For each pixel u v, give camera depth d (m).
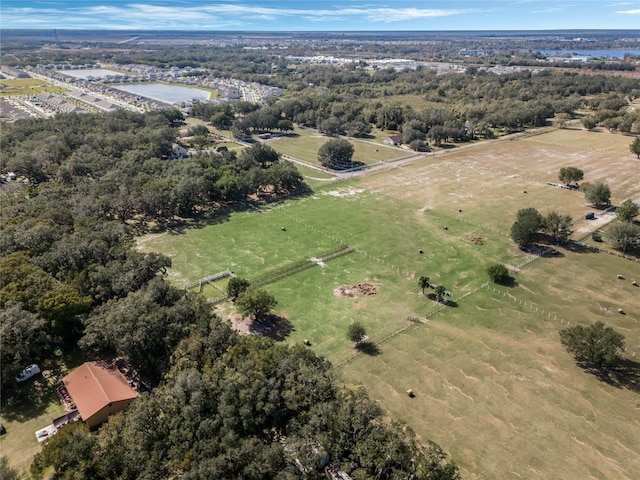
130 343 56.62
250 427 46.38
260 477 41.72
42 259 73.69
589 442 50.75
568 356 64.19
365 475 41.16
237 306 71.12
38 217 90.25
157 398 48.28
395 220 110.25
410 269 87.75
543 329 69.94
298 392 49.41
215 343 56.38
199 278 84.19
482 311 74.44
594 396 57.03
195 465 41.00
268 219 111.44
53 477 42.38
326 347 66.12
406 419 53.59
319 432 45.56
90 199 102.06
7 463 47.09
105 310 63.84
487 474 46.88
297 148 179.38
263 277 84.56
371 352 65.19
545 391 57.91
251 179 123.38
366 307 75.69
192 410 46.19
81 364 62.47
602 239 98.12
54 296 63.47
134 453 43.16
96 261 76.12
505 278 83.69
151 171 126.06
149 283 67.62
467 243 98.00
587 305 75.75
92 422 50.44
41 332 59.47
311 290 80.75
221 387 48.56
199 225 107.88
